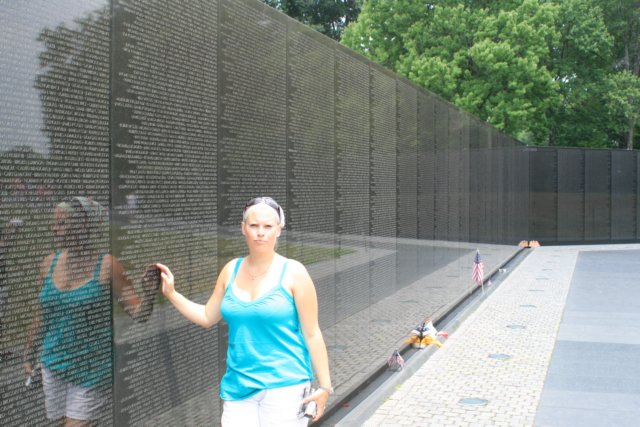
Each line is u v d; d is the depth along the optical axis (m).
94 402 3.40
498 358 9.46
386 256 8.96
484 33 33.03
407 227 10.07
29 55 2.99
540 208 29.08
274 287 3.49
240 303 3.51
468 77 33.75
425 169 11.29
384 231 8.90
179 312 4.21
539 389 7.87
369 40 37.12
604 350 9.91
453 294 13.41
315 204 6.54
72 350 3.24
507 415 6.90
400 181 9.73
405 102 10.06
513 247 24.12
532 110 32.78
